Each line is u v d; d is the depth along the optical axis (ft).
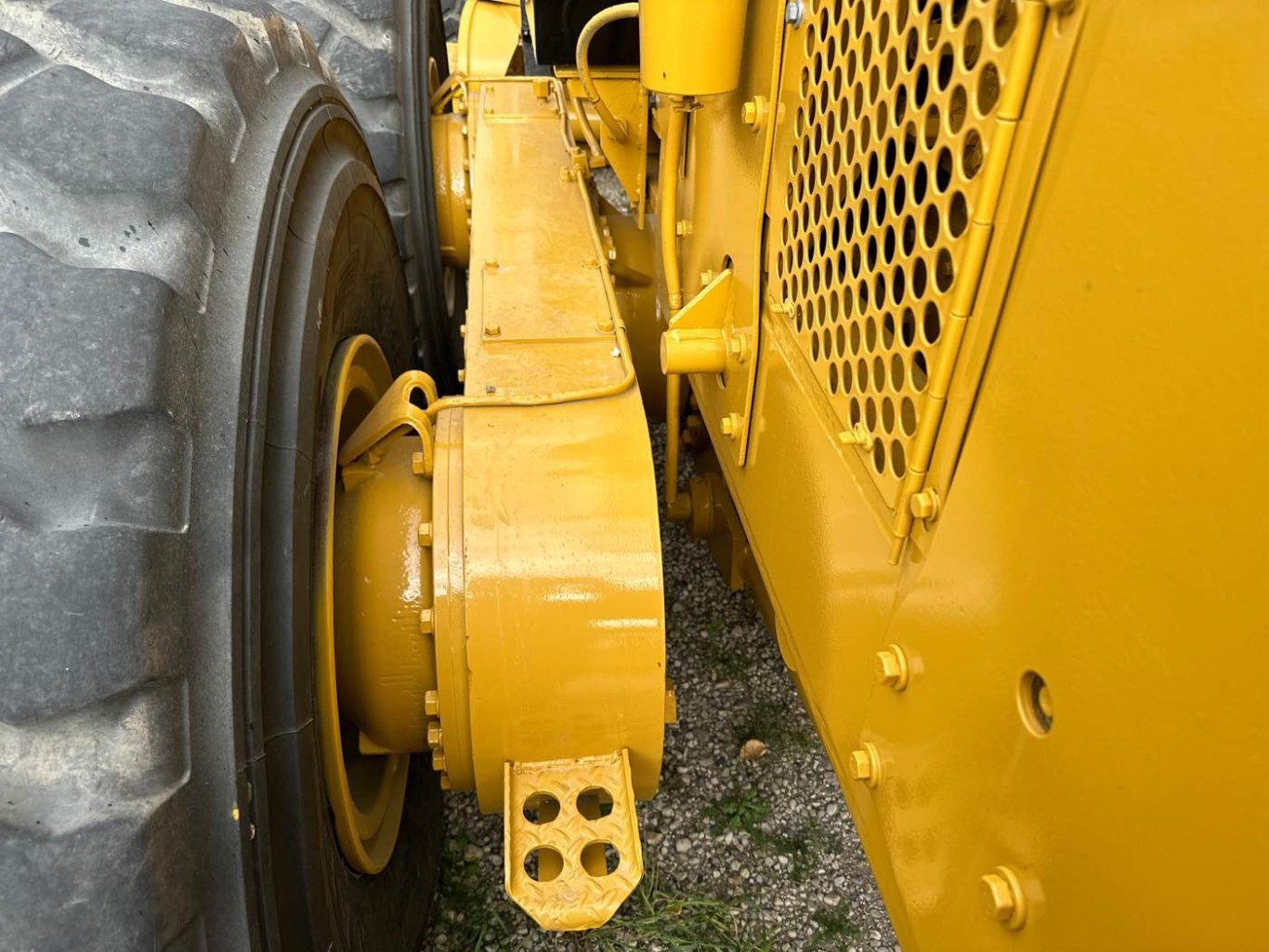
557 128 7.73
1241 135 1.46
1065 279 1.95
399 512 4.05
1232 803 1.55
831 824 5.99
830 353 3.39
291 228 3.71
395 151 7.49
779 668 7.07
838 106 3.13
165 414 2.69
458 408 4.36
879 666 2.90
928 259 2.48
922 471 2.64
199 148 3.06
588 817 4.30
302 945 3.36
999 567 2.26
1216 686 1.56
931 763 2.65
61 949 2.40
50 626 2.44
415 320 7.95
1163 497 1.67
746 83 4.37
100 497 2.58
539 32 7.52
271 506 3.24
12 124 2.81
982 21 2.14
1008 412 2.20
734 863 5.75
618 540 3.86
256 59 3.77
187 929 2.68
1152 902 1.76
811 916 5.47
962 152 2.28
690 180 5.61
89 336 2.60
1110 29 1.78
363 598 3.93
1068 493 1.96
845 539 3.30
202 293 3.00
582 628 3.80
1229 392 1.51
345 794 3.78
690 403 7.77
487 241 6.02
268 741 3.15
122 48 3.18
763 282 4.23
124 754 2.53
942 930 2.61
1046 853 2.10
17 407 2.51
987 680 2.32
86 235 2.80
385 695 4.00
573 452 4.10
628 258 7.34
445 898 5.51
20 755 2.44
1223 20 1.50
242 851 2.85
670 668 7.06
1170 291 1.64
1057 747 2.03
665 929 5.36
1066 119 1.94
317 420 3.79
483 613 3.76
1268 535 1.44
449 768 4.09
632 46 7.57
